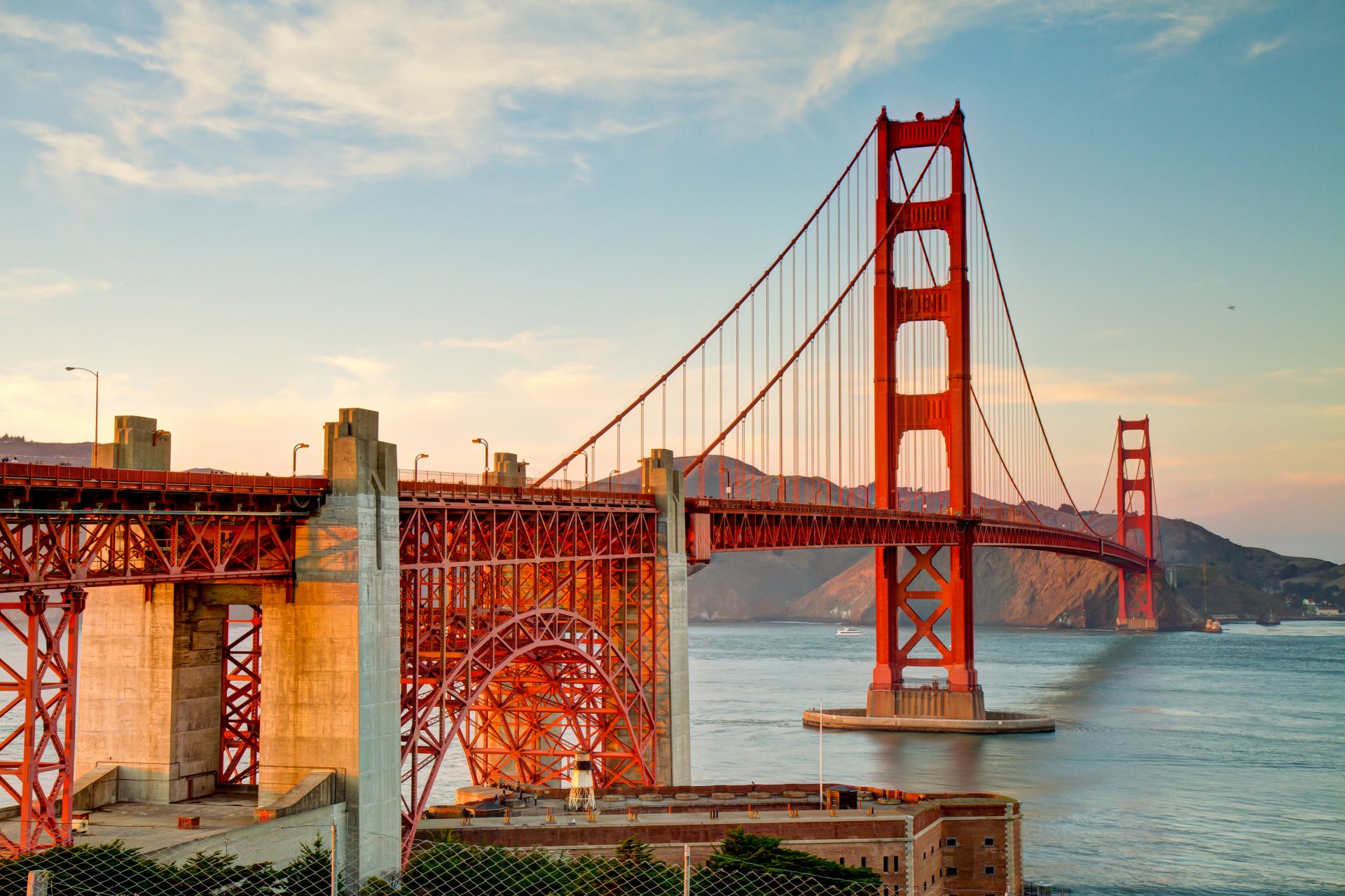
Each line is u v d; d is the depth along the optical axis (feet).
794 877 205.77
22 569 151.33
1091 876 289.94
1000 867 259.80
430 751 214.48
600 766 287.28
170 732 196.03
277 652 191.42
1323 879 290.15
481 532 231.71
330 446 192.54
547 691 291.38
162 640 197.36
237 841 171.42
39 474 152.05
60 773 153.07
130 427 200.03
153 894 152.66
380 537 195.00
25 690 150.61
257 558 185.06
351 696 187.93
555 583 258.98
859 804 254.47
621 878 199.52
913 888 236.84
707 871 204.54
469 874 197.16
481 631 233.96
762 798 257.34
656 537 304.09
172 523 174.19
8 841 148.97
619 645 296.10
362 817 186.91
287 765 189.78
